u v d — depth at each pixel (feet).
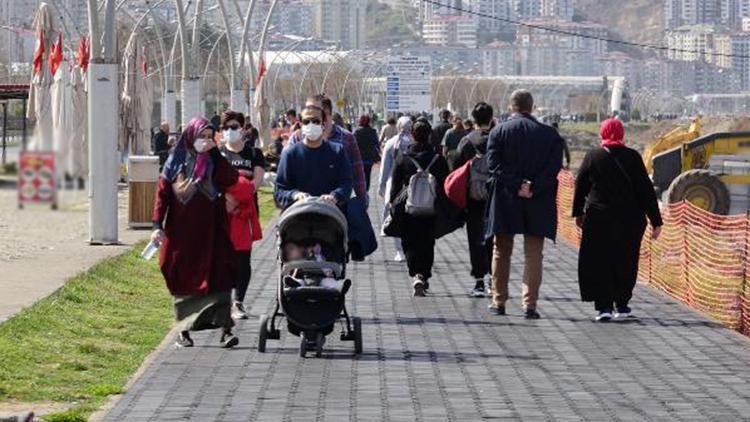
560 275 127.95
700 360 79.41
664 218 134.82
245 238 93.40
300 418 62.18
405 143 127.65
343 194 83.51
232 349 82.02
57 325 89.45
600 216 95.14
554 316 98.63
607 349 83.35
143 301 107.14
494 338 87.66
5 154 38.27
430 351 82.07
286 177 84.07
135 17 406.21
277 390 69.05
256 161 92.73
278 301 81.61
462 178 107.76
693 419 62.64
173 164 78.59
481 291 109.70
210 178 78.48
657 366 77.36
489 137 97.19
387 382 71.56
